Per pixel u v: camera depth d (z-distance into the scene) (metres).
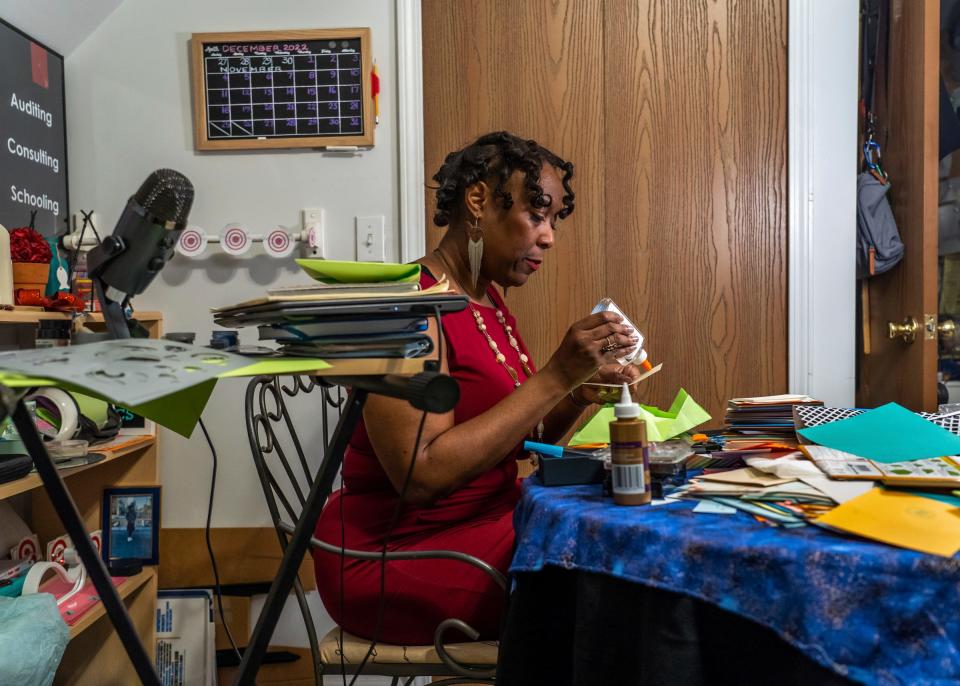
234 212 2.14
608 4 2.17
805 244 2.13
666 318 2.18
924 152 1.98
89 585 1.71
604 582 0.85
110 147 2.15
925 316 1.98
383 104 2.12
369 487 1.30
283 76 2.10
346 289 0.79
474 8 2.17
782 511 0.84
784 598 0.73
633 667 0.84
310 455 2.09
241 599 2.06
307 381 2.08
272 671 2.03
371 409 1.14
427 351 0.81
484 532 1.24
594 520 0.87
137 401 0.54
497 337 1.41
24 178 1.91
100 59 2.14
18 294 1.65
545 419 1.52
